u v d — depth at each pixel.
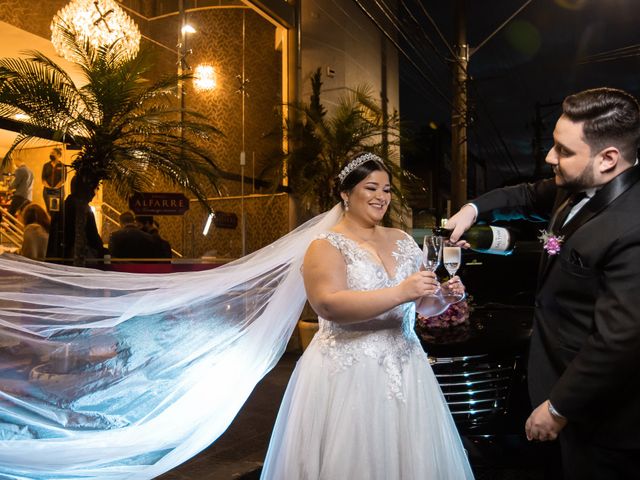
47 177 7.74
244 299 3.34
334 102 11.76
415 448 2.41
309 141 9.28
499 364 3.72
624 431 2.02
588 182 2.14
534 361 2.31
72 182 6.25
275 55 10.49
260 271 3.27
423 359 2.67
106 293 3.40
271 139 10.43
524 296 5.46
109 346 3.38
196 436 3.32
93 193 6.29
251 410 5.55
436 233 2.75
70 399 3.29
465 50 11.98
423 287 2.21
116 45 6.59
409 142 9.95
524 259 5.60
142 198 7.46
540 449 3.62
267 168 9.36
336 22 11.89
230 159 9.67
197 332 3.37
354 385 2.45
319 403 2.50
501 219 2.95
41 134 6.07
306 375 2.59
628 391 2.01
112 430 3.27
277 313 3.12
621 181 2.08
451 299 2.64
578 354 2.01
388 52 14.65
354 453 2.36
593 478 2.10
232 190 9.77
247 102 10.00
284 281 3.07
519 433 3.65
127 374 3.37
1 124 6.42
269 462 2.75
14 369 3.28
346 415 2.41
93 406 3.30
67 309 3.37
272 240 9.91
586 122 2.10
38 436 3.17
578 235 2.12
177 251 9.34
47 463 3.04
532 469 3.80
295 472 2.46
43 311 3.34
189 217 9.36
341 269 2.46
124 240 7.43
